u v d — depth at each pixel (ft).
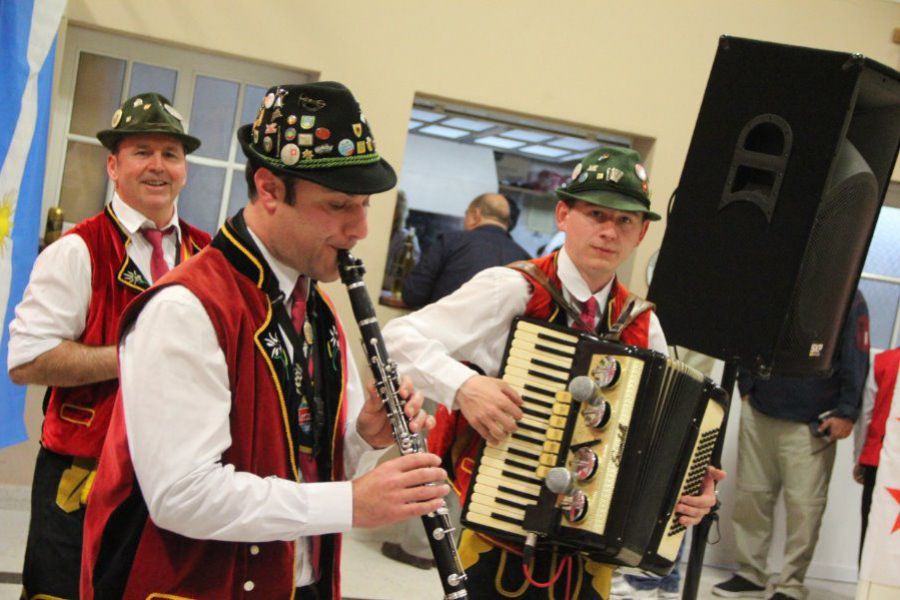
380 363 5.85
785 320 8.42
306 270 5.64
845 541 19.57
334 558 5.93
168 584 5.25
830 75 8.32
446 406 7.92
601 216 8.13
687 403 7.82
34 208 11.39
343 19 16.74
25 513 15.58
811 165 8.38
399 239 19.69
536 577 7.92
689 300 8.95
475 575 7.98
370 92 16.93
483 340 8.27
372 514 5.26
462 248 16.80
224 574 5.31
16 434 11.35
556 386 7.75
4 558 13.38
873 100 8.70
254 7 16.33
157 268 9.04
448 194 25.36
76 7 15.55
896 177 19.27
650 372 7.54
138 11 15.81
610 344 7.68
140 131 8.84
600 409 7.47
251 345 5.40
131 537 5.32
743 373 17.47
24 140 10.63
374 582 14.96
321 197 5.36
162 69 16.33
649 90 18.17
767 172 8.66
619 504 7.45
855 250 8.98
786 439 17.20
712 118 8.94
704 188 8.95
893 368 16.49
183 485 4.94
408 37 17.04
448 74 17.28
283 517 5.12
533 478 7.66
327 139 5.32
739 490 17.58
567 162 25.23
